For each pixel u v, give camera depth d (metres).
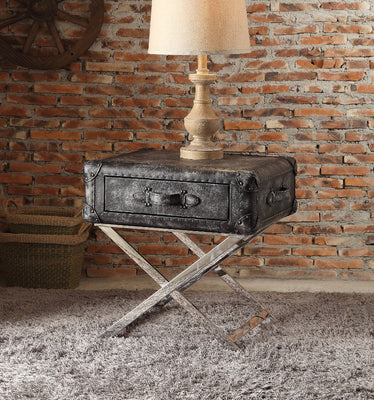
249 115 4.56
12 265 4.42
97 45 4.54
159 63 4.54
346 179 4.57
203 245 4.64
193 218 3.42
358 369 3.38
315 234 4.62
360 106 4.54
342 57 4.51
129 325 3.82
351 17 4.48
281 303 4.15
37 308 4.05
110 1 4.51
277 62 4.52
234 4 3.50
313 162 4.57
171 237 4.65
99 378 3.29
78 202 4.66
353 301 4.20
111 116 4.59
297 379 3.29
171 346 3.58
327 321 3.91
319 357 3.49
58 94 4.58
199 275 3.66
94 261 4.68
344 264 4.62
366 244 4.62
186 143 4.60
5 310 4.02
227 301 4.18
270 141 4.58
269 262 4.64
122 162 3.51
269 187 3.46
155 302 3.62
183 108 4.57
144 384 3.24
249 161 3.59
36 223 4.39
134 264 4.67
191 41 3.45
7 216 4.43
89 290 4.36
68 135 4.61
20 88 4.58
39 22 4.50
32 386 3.22
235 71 4.54
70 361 3.43
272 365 3.41
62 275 4.40
